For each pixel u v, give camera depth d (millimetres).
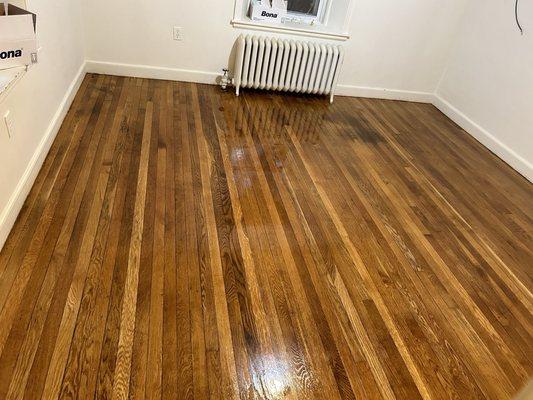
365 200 2428
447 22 3635
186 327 1523
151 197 2133
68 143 2445
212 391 1339
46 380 1289
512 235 2363
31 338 1394
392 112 3729
